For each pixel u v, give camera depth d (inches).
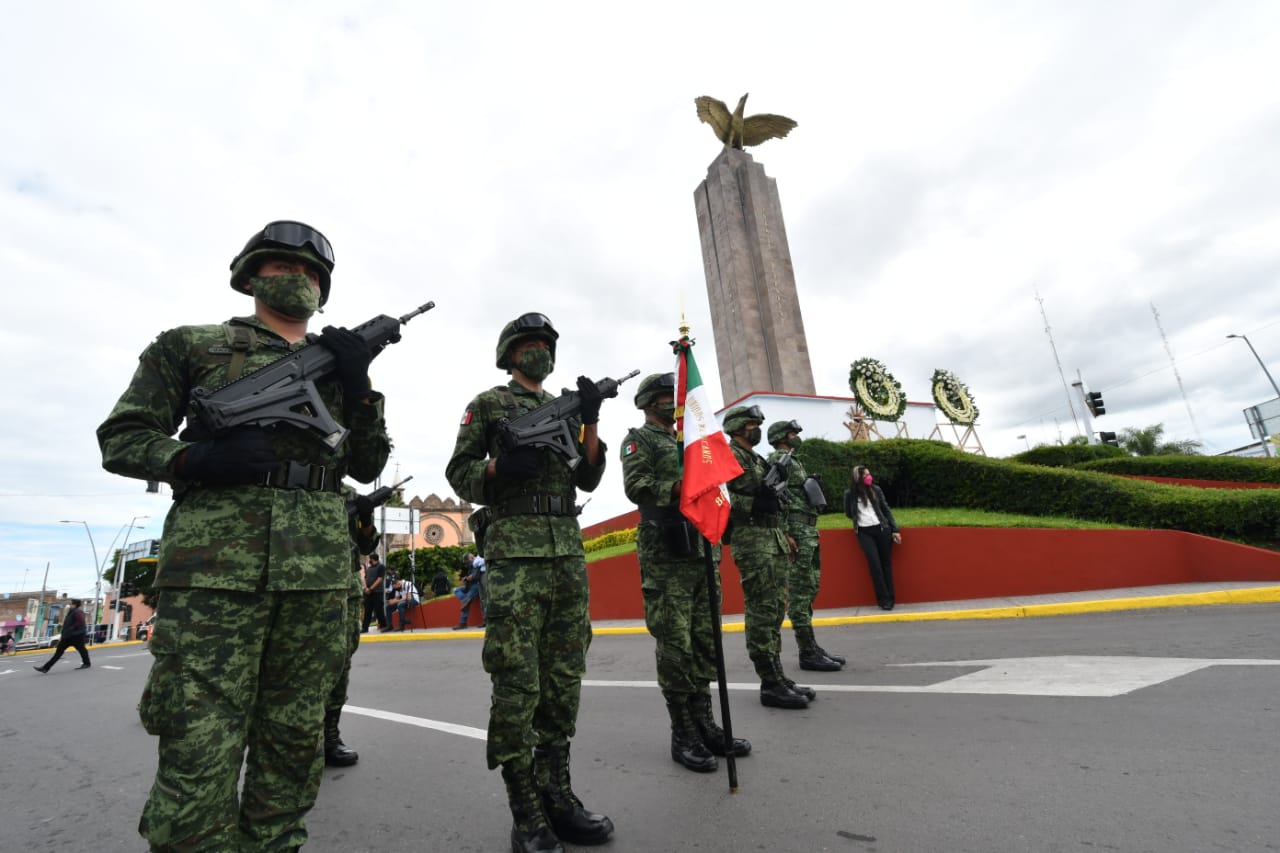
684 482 139.5
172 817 68.4
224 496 80.8
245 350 90.5
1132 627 268.7
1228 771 112.2
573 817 107.7
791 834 103.0
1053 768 120.6
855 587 415.5
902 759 132.5
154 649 75.1
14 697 362.0
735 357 1088.8
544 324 132.9
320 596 84.9
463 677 297.4
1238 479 622.5
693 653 152.3
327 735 163.5
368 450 98.7
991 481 506.3
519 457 113.4
